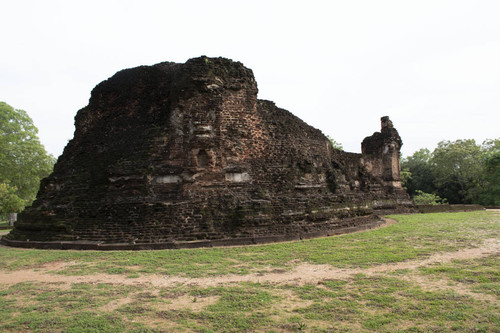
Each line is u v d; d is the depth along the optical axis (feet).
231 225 51.44
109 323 20.59
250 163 60.08
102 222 52.60
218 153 57.00
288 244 47.47
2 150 127.75
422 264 34.32
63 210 56.03
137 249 45.98
